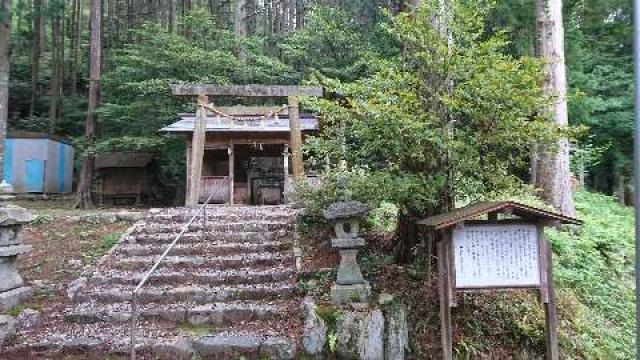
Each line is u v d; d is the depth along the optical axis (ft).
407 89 18.33
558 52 30.50
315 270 20.47
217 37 55.98
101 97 51.98
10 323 17.08
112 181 51.42
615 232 31.17
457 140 16.87
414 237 20.07
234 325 17.90
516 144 17.34
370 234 23.71
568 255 25.59
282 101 51.78
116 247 23.40
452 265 15.11
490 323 17.51
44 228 28.66
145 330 17.38
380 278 19.30
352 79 48.60
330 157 20.44
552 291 15.11
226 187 40.32
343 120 18.97
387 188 17.28
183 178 52.75
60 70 70.79
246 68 51.93
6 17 31.65
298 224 24.99
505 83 16.19
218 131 37.76
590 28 50.16
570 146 27.73
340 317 16.62
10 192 19.30
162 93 48.06
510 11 39.78
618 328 22.03
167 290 19.67
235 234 24.43
